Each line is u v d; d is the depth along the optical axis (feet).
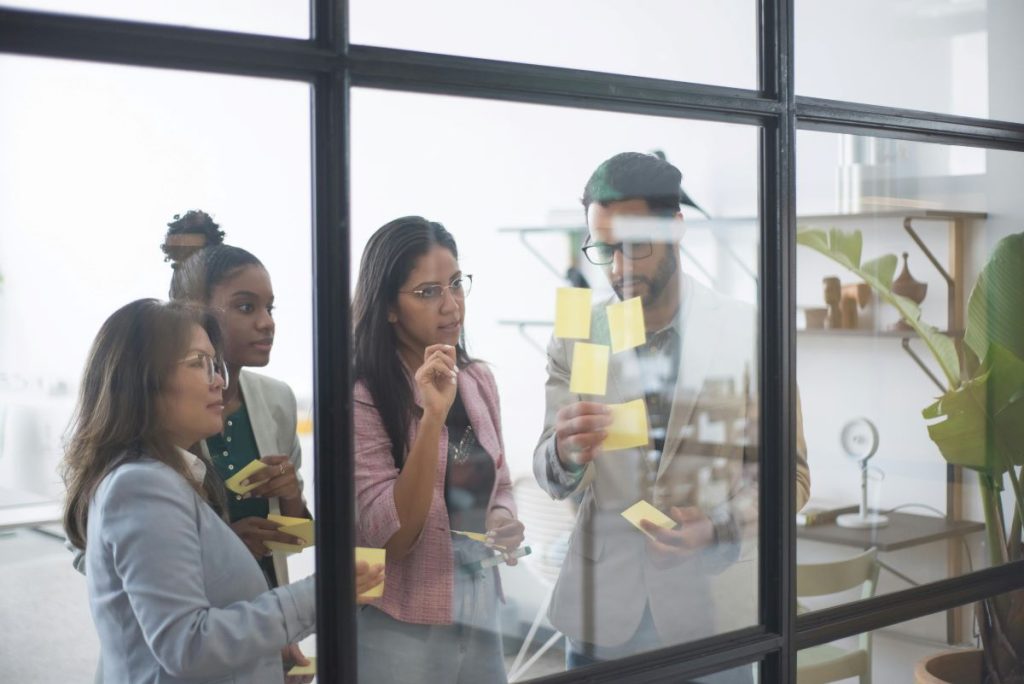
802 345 5.95
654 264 5.16
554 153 4.84
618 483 5.14
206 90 4.01
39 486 3.91
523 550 4.88
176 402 3.99
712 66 5.30
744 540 5.40
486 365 4.76
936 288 6.41
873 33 6.06
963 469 6.56
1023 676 6.77
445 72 4.33
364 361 4.41
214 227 4.07
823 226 5.95
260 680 4.12
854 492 6.12
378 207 4.44
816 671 5.85
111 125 3.90
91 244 3.91
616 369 5.11
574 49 4.94
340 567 4.10
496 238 4.75
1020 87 6.76
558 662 4.98
